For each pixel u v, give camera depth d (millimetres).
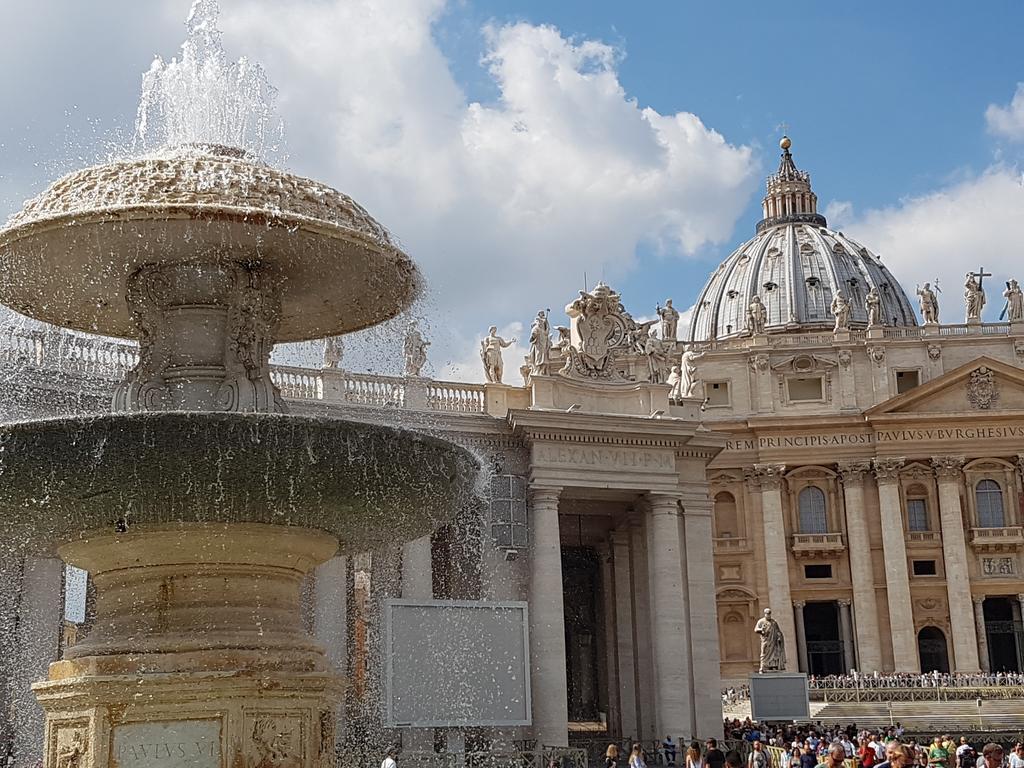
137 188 10414
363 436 10086
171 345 11156
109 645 10102
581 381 40875
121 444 9523
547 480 38750
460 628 33188
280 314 12164
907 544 84062
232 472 9844
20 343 25734
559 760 33219
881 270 138250
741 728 43875
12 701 28938
